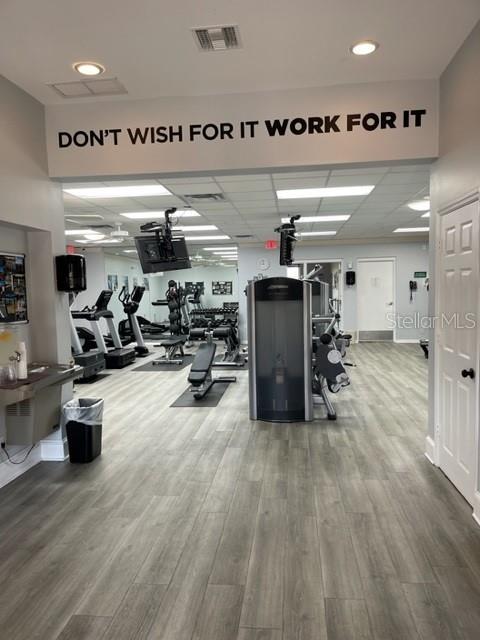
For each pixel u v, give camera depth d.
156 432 4.64
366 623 1.94
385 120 3.37
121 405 5.77
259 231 9.69
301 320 4.82
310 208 7.14
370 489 3.22
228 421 4.99
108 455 4.00
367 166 3.54
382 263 11.52
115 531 2.73
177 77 3.22
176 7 2.38
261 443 4.25
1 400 2.88
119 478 3.50
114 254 13.95
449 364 3.24
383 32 2.68
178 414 5.31
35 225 3.52
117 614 2.02
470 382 2.83
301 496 3.14
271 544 2.56
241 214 7.59
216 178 5.15
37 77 3.18
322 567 2.34
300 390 4.88
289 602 2.08
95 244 11.73
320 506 2.99
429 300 3.70
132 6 2.37
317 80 3.31
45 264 3.75
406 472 3.50
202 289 16.83
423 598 2.09
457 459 3.12
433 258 3.53
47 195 3.69
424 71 3.20
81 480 3.47
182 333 10.40
